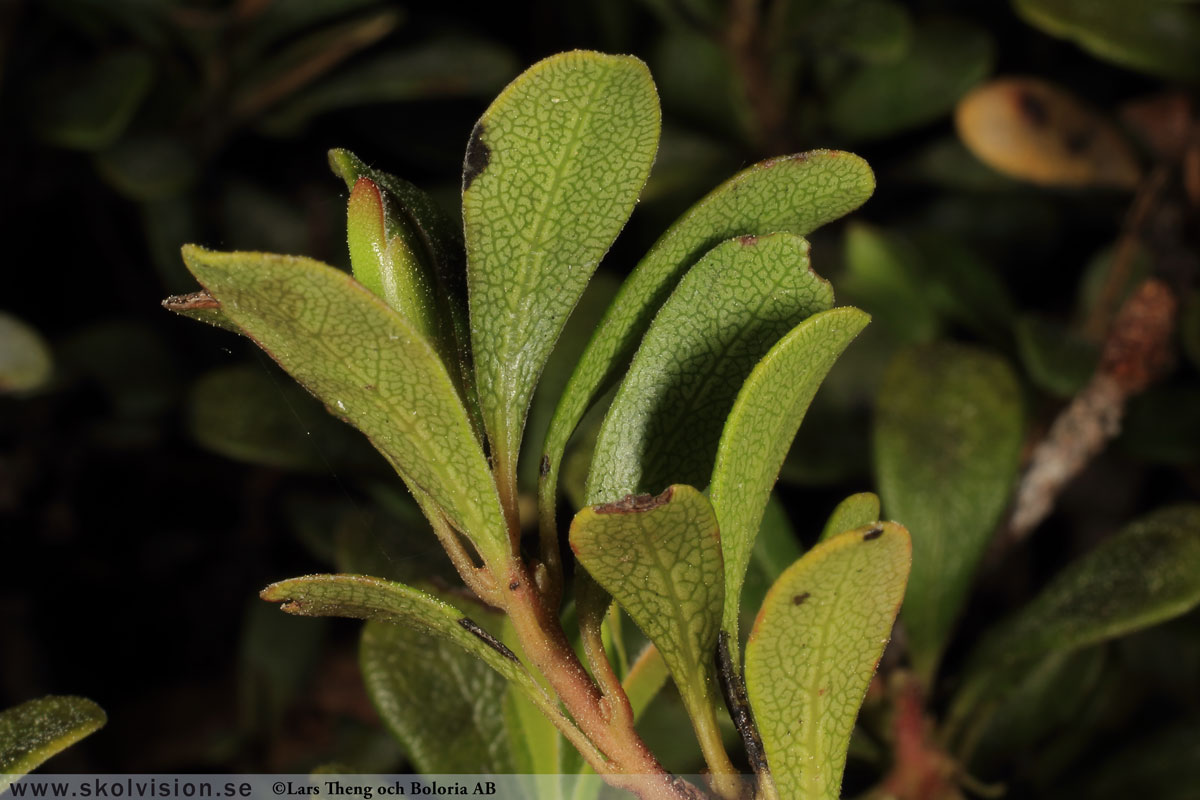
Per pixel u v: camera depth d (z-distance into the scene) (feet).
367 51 1.09
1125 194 1.03
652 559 0.52
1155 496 1.11
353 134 1.19
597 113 0.53
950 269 0.97
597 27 1.15
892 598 0.53
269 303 0.51
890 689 0.71
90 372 1.12
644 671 0.60
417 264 0.54
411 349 0.51
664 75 1.08
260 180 1.20
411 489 0.54
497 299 0.54
